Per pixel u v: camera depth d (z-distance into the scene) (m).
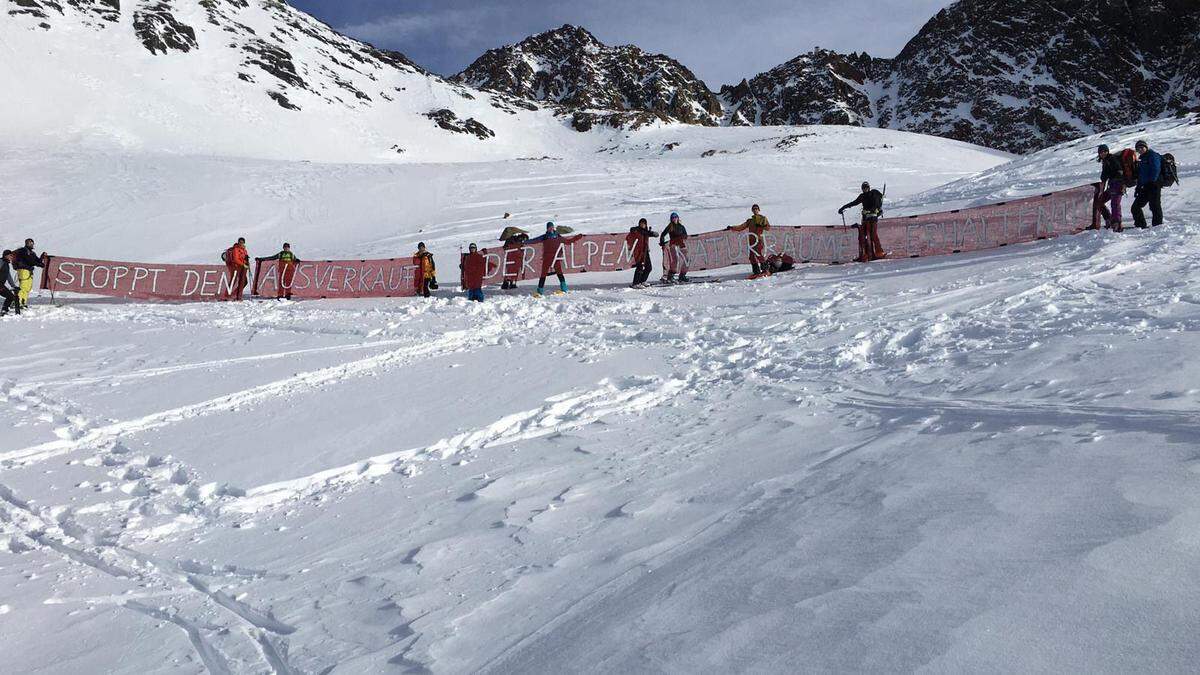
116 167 45.03
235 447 7.20
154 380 9.95
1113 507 3.04
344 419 7.82
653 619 2.97
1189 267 9.81
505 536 4.54
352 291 18.19
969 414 5.29
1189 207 14.50
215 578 4.69
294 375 9.87
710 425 6.36
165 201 37.88
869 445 4.94
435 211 35.78
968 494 3.56
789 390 7.11
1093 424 4.47
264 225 34.47
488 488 5.51
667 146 101.19
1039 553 2.77
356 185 42.31
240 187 41.47
